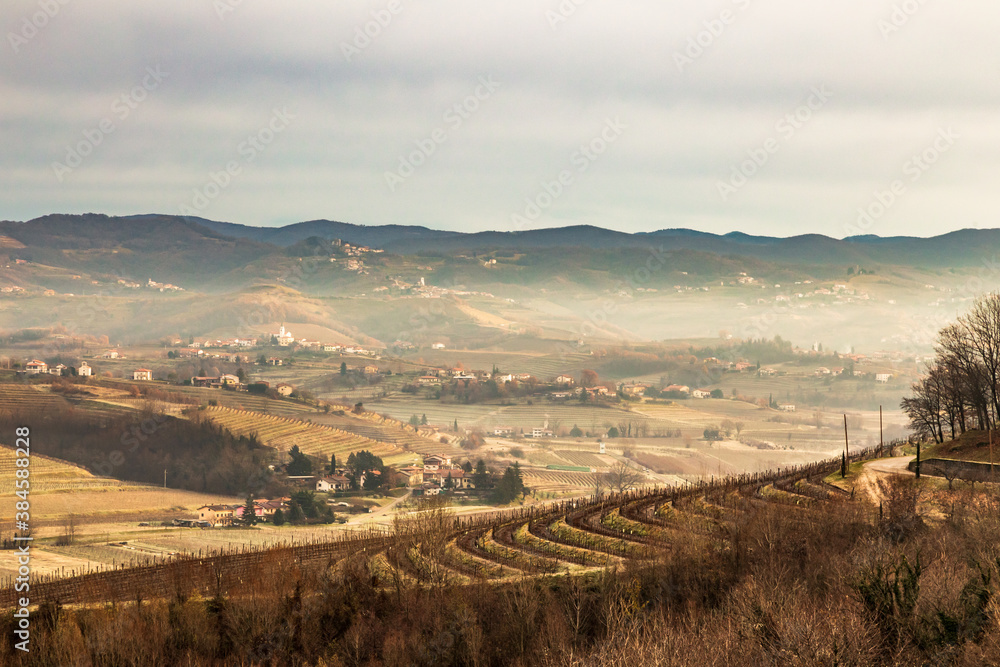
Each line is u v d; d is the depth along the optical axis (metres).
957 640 39.50
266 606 57.72
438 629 55.06
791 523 66.25
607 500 107.94
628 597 56.31
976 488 81.81
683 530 67.44
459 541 83.94
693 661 42.12
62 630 53.06
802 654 39.91
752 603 45.19
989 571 43.19
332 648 55.97
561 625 52.09
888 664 39.50
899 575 44.22
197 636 55.44
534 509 114.06
